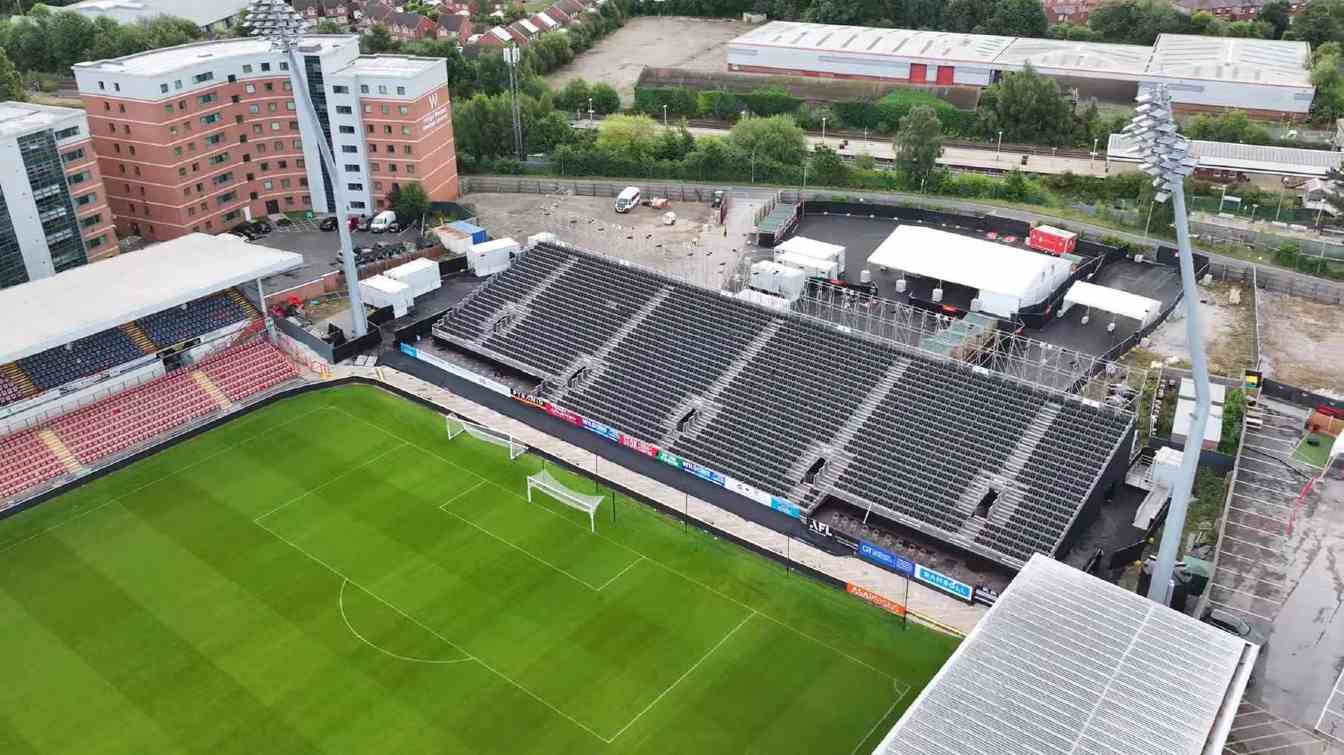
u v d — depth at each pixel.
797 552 97.75
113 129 154.12
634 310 130.38
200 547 98.62
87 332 111.06
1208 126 195.88
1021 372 123.25
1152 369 123.06
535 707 80.56
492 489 107.12
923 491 101.50
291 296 141.62
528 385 125.50
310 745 77.44
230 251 131.75
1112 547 96.62
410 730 78.62
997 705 68.56
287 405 122.00
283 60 160.38
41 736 78.38
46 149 135.12
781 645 86.69
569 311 132.75
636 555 97.56
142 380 122.00
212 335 128.00
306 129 164.88
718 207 175.38
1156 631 74.56
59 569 95.88
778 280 139.75
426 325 136.50
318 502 105.00
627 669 84.25
